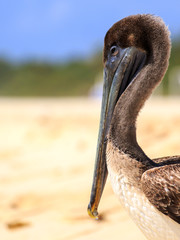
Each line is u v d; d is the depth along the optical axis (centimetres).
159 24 719
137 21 723
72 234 948
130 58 728
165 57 716
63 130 2348
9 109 3328
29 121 2691
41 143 2270
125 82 734
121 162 675
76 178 1420
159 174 651
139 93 706
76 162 1734
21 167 1795
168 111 2272
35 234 971
